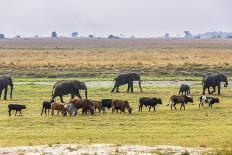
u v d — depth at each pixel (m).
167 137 82.88
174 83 196.12
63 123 99.88
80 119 104.81
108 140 79.81
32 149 70.50
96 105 113.38
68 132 88.44
